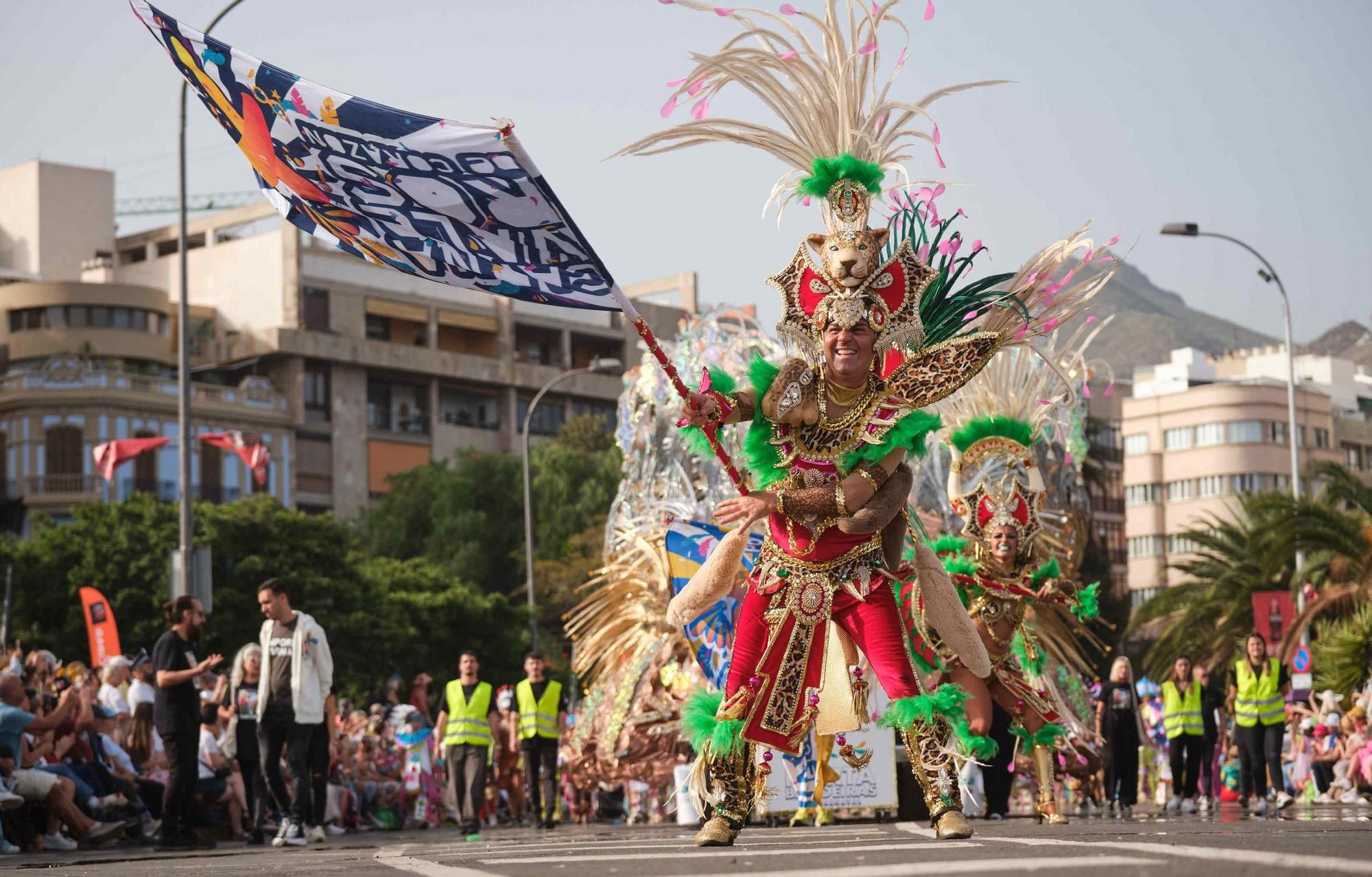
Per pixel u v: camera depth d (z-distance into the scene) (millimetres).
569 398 107500
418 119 6840
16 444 80125
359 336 96312
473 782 18312
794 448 7094
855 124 7465
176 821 13875
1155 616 45656
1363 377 134500
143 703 16859
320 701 14344
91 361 83562
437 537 77125
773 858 5230
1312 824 8125
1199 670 22312
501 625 64875
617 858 5625
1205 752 22750
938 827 6898
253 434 87188
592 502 75562
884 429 7031
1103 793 20047
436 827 24062
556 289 7027
